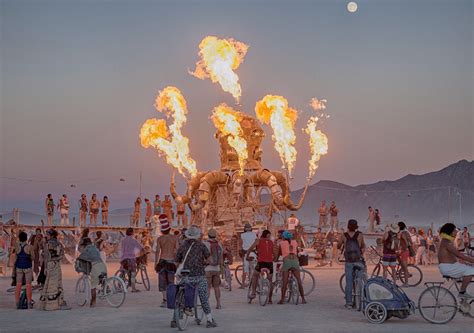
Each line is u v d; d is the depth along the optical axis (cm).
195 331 1369
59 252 1731
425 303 1530
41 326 1440
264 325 1435
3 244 2909
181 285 1404
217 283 1706
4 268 2773
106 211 4228
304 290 2136
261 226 3619
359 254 1698
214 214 3822
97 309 1714
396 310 1454
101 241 2214
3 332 1366
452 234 1503
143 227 4366
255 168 3897
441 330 1359
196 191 3847
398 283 2380
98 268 1775
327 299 1905
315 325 1431
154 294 2064
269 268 1792
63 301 1719
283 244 1805
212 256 1692
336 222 4331
